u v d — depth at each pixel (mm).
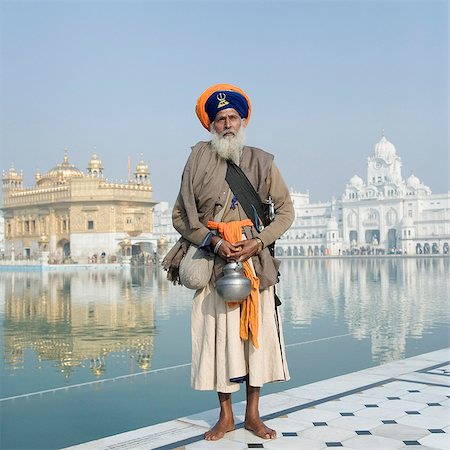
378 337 7883
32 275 33688
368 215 84125
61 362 6367
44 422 4098
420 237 79188
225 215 3127
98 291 18719
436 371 5000
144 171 56375
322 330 8641
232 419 3287
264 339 3119
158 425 3557
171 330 9016
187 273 3068
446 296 14484
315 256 82375
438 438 3188
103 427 3986
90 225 53969
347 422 3496
